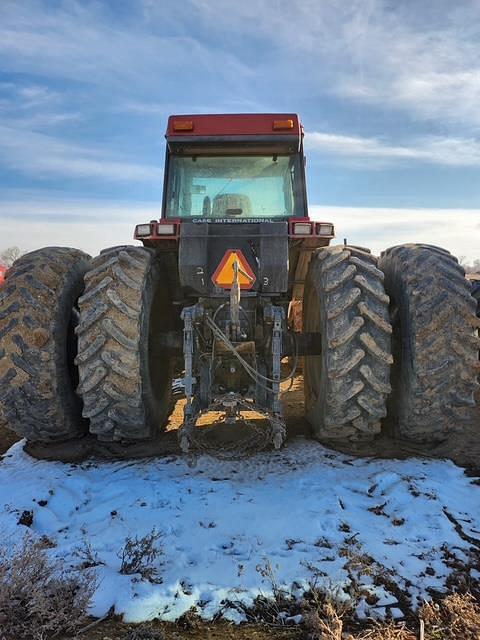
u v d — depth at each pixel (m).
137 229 4.38
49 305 4.11
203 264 4.23
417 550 2.84
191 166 5.25
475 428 5.04
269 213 5.16
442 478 3.82
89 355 3.94
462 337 3.86
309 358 5.23
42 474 3.94
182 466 4.06
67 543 2.91
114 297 3.96
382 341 3.91
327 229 4.28
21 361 4.03
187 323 4.02
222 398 3.95
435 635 2.22
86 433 4.70
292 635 2.22
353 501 3.43
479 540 2.96
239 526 3.06
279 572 2.60
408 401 4.01
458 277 4.00
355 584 2.52
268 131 5.00
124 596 2.41
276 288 4.25
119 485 3.69
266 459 4.18
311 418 4.82
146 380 4.17
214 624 2.28
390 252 4.57
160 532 2.93
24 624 2.24
